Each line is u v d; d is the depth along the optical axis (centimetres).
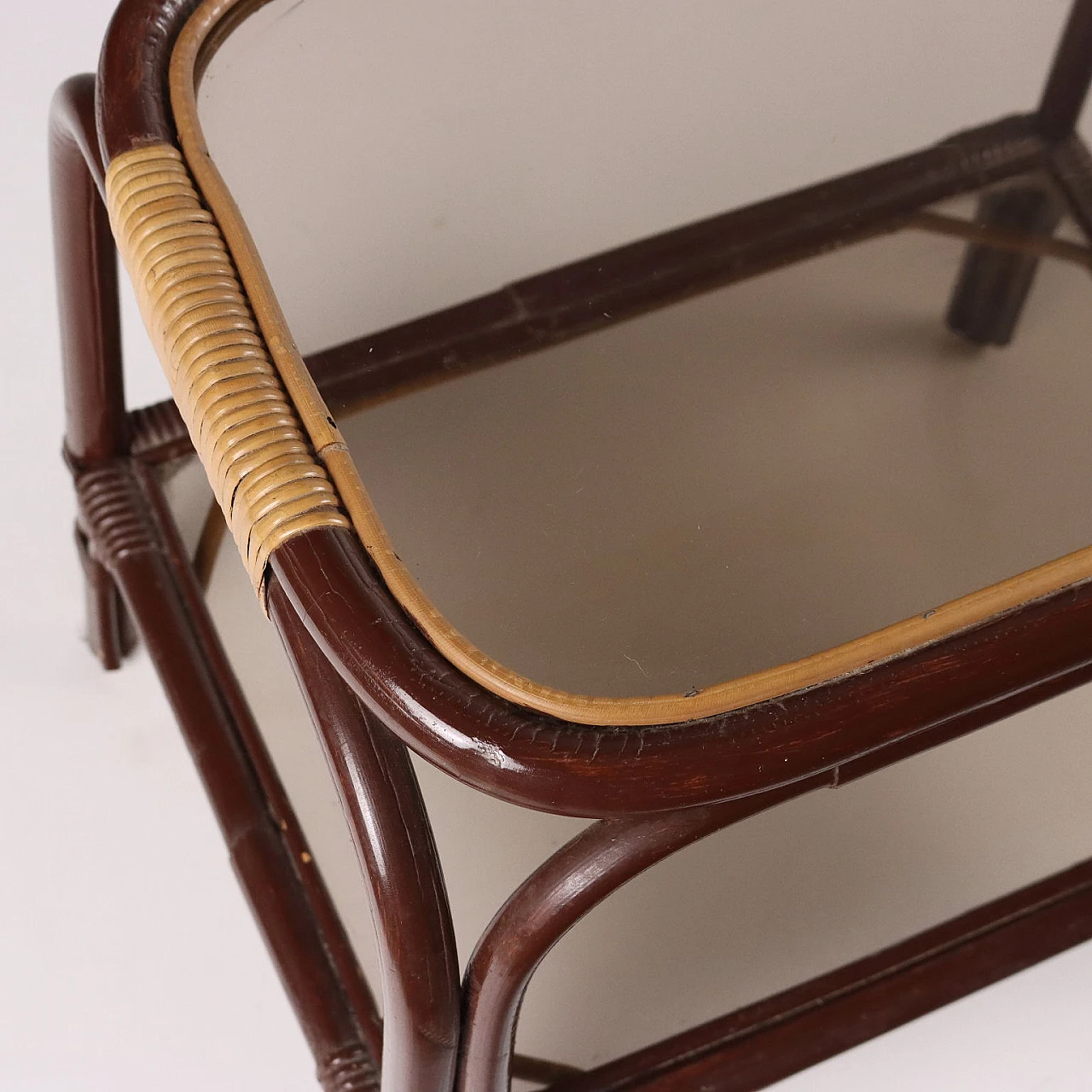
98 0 146
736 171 82
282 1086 102
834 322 77
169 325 63
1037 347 78
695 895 81
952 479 69
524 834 75
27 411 129
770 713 56
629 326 75
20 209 138
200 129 71
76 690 116
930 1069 101
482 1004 64
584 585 61
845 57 87
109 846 110
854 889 87
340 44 79
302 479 58
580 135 81
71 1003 104
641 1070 86
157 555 99
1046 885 96
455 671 55
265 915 91
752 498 66
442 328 72
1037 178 87
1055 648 58
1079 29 90
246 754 96
